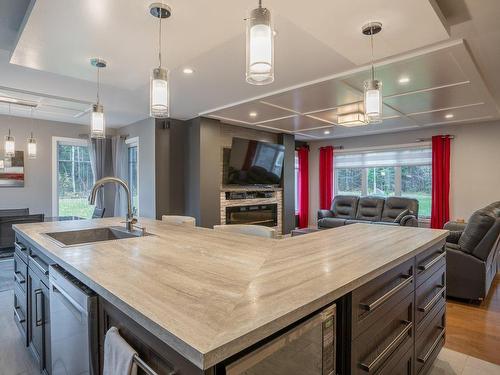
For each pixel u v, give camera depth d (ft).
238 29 5.86
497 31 7.80
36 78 11.44
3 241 13.15
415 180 22.18
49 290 5.31
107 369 3.21
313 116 17.02
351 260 4.52
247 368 2.46
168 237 6.37
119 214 20.13
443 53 8.88
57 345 4.87
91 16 5.38
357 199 22.82
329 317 3.36
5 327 8.64
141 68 7.51
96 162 20.12
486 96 13.21
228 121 18.56
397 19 5.79
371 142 24.03
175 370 2.52
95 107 7.77
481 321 9.52
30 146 13.83
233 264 4.26
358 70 10.23
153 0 4.95
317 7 5.38
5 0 6.63
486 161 19.02
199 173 17.31
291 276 3.72
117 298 3.05
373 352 4.16
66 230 7.50
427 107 15.26
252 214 20.67
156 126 17.39
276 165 21.79
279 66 9.94
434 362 7.20
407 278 5.21
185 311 2.71
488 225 10.53
